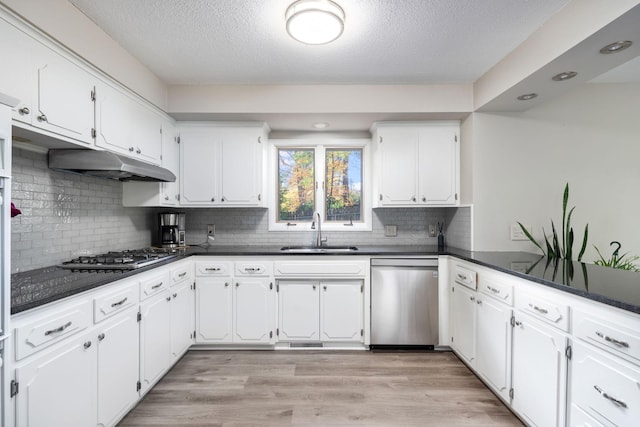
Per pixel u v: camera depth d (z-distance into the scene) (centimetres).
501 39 203
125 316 177
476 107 267
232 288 274
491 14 177
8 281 106
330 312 276
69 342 137
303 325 276
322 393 209
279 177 345
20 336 113
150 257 224
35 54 147
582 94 271
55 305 129
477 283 224
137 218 291
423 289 274
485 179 272
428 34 197
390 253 275
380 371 239
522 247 271
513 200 271
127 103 221
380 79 264
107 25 187
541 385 157
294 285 276
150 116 252
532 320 165
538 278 157
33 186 181
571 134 271
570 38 167
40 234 186
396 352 273
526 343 169
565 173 271
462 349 249
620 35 155
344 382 223
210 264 273
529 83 213
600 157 271
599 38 158
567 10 169
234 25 187
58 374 130
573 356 138
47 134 156
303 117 288
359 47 212
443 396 206
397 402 200
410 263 274
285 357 263
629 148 269
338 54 222
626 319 114
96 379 153
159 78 260
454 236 313
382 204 302
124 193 269
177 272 245
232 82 269
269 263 275
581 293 130
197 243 337
